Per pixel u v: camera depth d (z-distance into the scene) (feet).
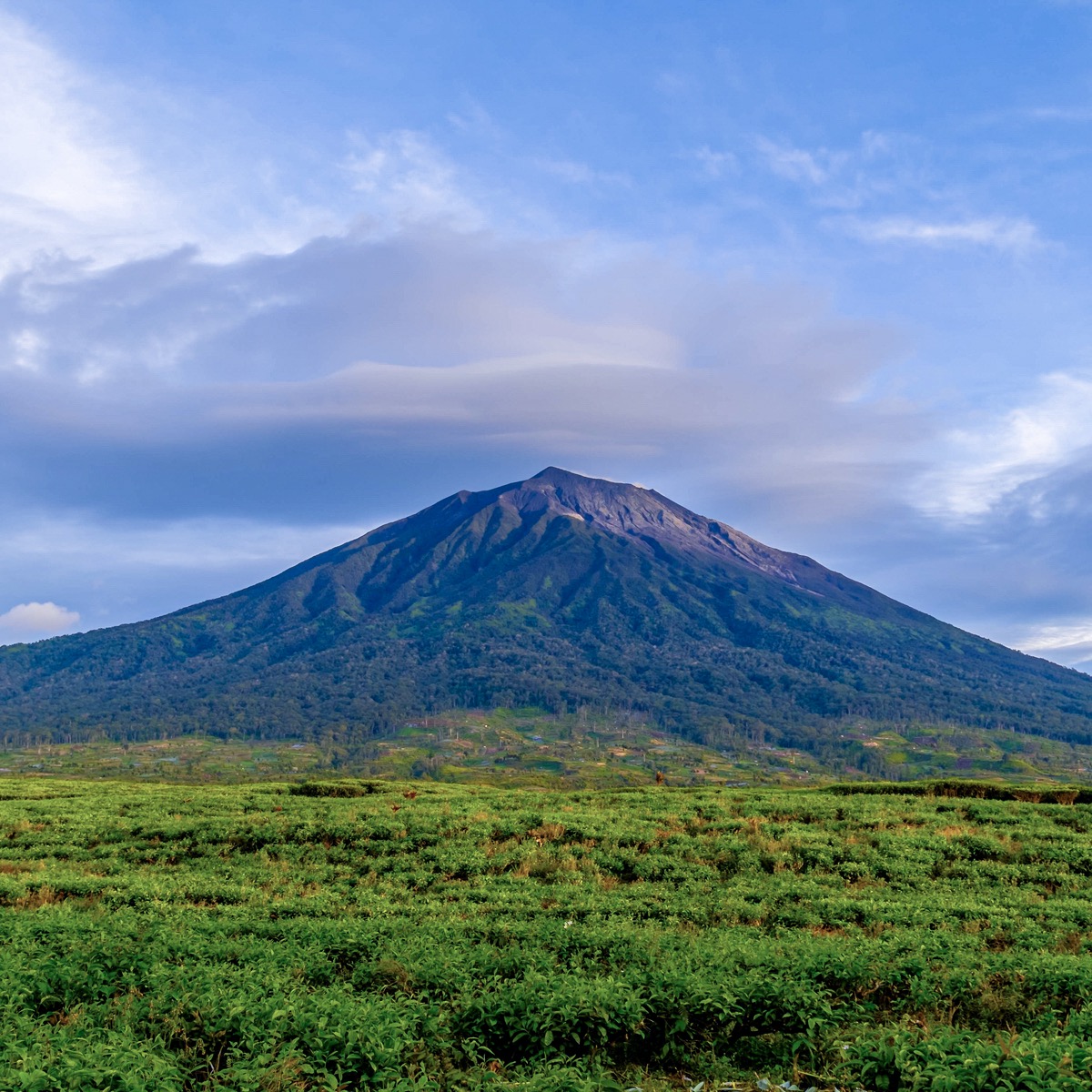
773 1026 55.16
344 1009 51.21
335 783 219.20
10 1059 44.27
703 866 111.14
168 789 220.02
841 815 144.66
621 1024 52.95
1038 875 105.50
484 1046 51.31
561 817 140.26
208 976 58.34
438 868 114.52
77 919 77.92
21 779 262.47
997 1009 56.59
